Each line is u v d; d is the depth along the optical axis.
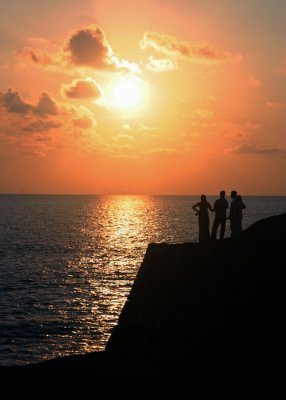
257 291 18.22
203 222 26.59
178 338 18.44
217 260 22.19
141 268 24.03
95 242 93.31
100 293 46.25
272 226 23.84
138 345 20.41
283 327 14.94
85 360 13.32
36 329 34.31
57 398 11.37
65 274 56.41
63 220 161.25
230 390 11.33
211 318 18.08
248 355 13.05
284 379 11.58
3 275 54.91
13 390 11.79
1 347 30.75
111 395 11.38
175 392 11.37
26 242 91.56
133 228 126.69
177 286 21.80
